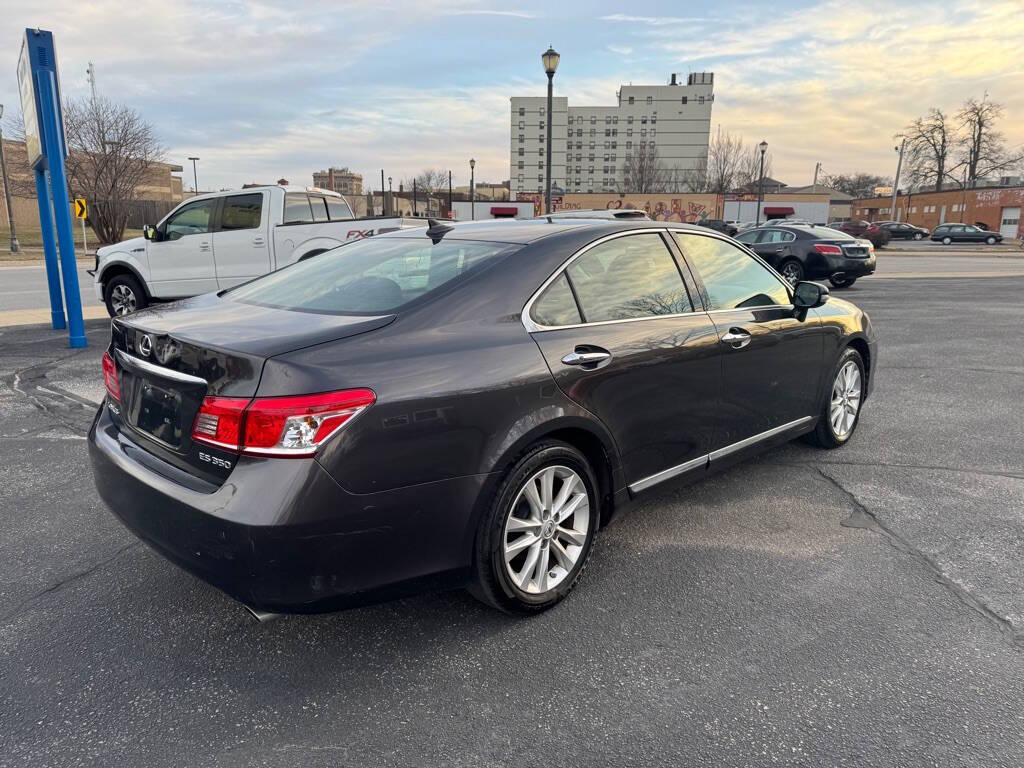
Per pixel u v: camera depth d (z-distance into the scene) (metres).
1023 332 9.73
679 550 3.41
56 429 5.11
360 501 2.26
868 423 5.47
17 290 15.13
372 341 2.41
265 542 2.15
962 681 2.44
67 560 3.25
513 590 2.72
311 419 2.17
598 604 2.94
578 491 2.94
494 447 2.55
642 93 133.38
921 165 79.00
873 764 2.07
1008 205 62.22
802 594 3.01
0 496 3.94
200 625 2.77
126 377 2.76
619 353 2.99
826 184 131.38
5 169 31.22
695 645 2.65
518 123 135.38
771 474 4.39
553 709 2.31
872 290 15.64
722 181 77.50
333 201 10.94
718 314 3.60
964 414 5.72
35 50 7.56
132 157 34.56
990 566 3.25
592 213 3.80
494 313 2.70
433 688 2.41
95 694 2.37
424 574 2.48
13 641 2.65
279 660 2.56
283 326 2.51
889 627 2.77
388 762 2.08
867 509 3.88
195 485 2.32
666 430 3.30
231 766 2.06
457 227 3.49
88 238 41.06
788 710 2.30
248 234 9.91
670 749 2.13
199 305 3.09
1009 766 2.06
